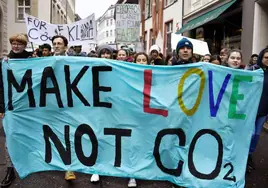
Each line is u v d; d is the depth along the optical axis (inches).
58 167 158.4
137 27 555.2
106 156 158.1
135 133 155.9
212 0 558.9
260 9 419.5
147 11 1047.6
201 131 151.9
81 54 305.1
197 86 151.5
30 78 159.5
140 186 171.9
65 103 159.3
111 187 170.2
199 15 628.1
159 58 293.0
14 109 159.8
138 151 155.8
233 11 494.3
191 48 164.6
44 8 967.0
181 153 151.9
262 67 187.8
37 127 160.7
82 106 159.0
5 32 891.4
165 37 842.2
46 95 159.8
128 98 156.0
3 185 167.6
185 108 152.3
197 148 152.0
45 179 178.9
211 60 248.1
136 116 155.5
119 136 157.0
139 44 558.3
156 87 154.2
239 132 153.2
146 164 154.4
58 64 158.6
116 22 552.1
